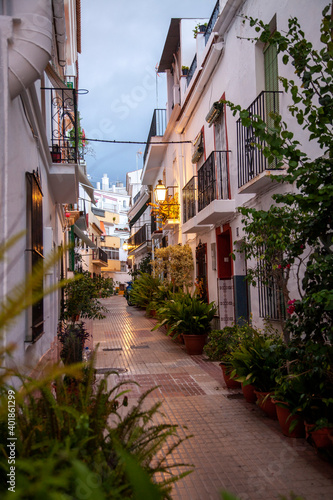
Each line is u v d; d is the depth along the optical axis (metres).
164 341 12.12
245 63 8.27
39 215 6.11
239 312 9.43
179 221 16.11
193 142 13.48
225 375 7.04
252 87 7.91
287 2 6.39
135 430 2.58
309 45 4.54
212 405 6.16
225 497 1.12
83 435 2.24
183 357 9.78
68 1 9.47
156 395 6.71
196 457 4.39
